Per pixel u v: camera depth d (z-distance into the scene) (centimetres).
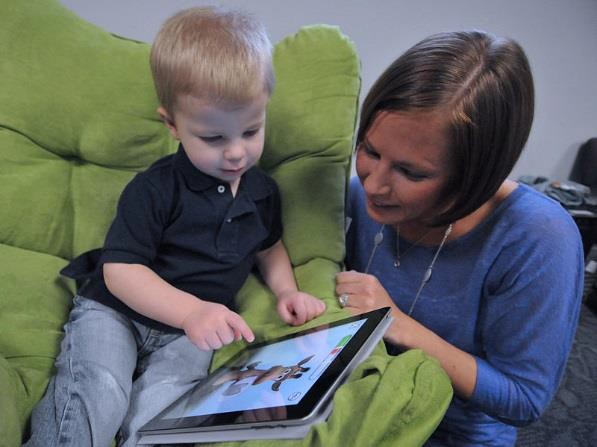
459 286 74
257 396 52
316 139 84
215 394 56
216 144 61
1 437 50
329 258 81
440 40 55
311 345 60
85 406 57
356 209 90
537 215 68
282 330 69
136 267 65
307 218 82
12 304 72
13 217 78
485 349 77
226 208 71
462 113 51
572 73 173
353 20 147
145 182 68
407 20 151
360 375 52
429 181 57
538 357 69
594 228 169
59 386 60
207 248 71
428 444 85
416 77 52
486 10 155
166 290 64
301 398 48
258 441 48
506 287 70
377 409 46
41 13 81
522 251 68
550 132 185
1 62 79
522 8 157
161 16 129
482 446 85
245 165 65
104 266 66
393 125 54
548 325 68
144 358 72
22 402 61
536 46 165
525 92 54
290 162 86
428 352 68
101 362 62
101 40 84
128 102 83
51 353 69
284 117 84
